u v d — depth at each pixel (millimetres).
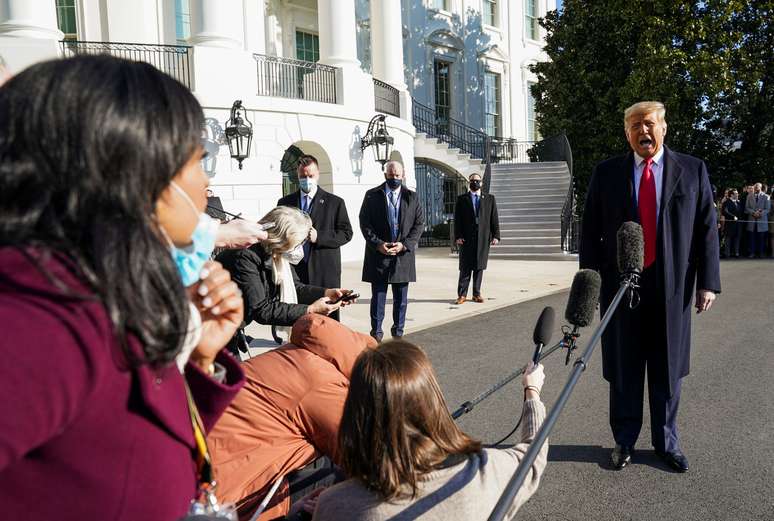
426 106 23016
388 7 18344
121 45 13117
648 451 3883
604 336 3689
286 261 3980
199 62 12898
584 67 19734
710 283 3479
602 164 3738
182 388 969
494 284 11430
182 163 901
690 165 3508
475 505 1521
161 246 855
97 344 769
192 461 978
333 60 15617
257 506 2117
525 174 19453
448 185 23562
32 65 860
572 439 4109
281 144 14133
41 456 792
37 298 738
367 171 16109
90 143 795
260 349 6570
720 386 5152
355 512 1522
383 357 1574
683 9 17922
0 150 797
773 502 3176
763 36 19016
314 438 2113
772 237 17094
